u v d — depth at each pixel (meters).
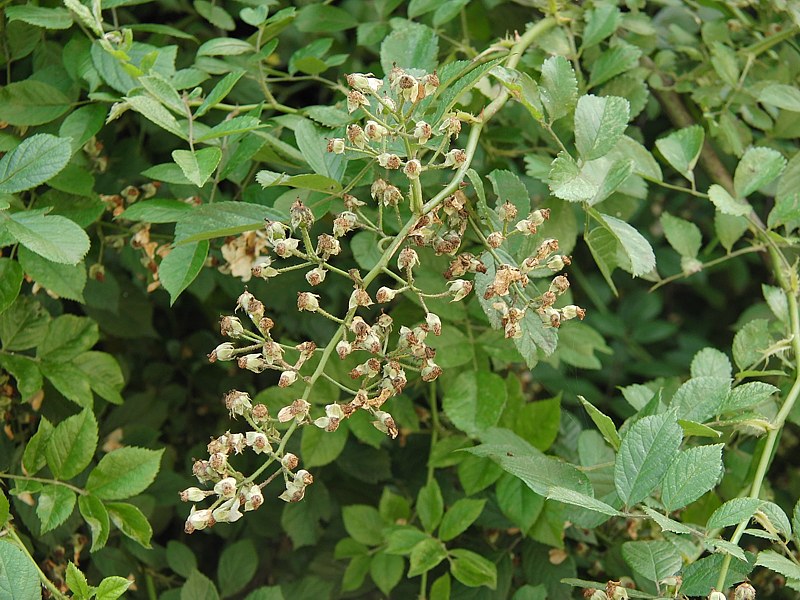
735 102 0.71
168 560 0.70
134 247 0.65
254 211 0.54
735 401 0.55
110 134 0.69
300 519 0.73
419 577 0.73
